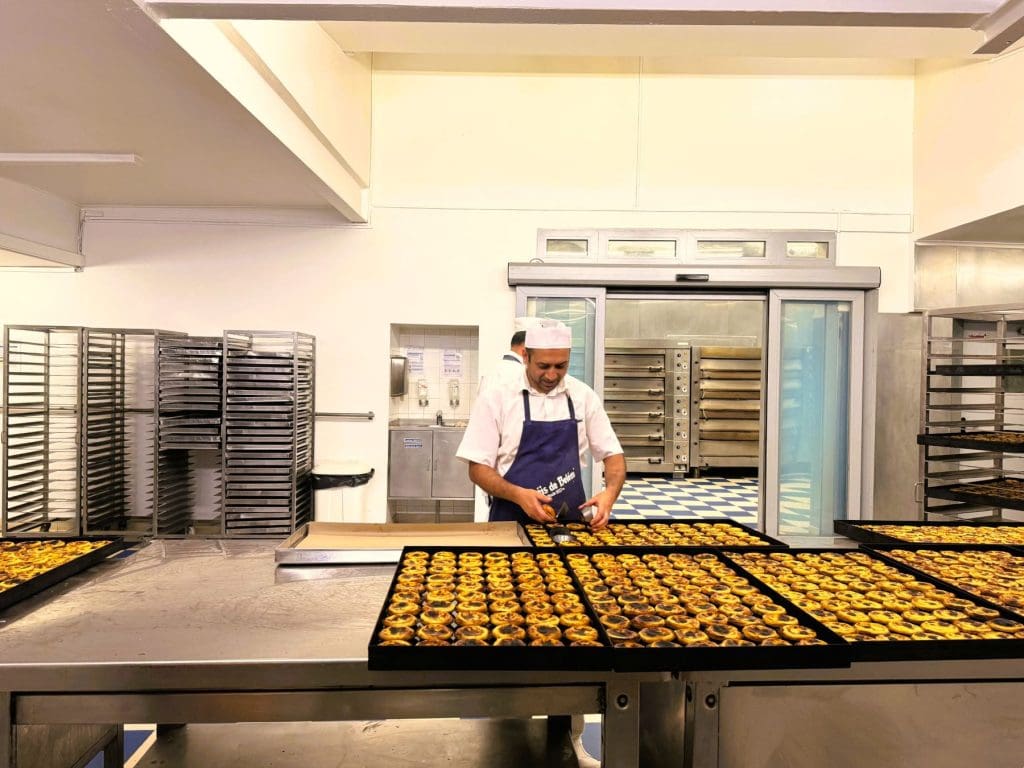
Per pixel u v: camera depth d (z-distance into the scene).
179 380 4.68
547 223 5.23
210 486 5.27
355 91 4.70
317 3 1.79
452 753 2.28
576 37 4.14
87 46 2.51
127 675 1.46
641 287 5.18
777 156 5.25
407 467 5.26
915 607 1.79
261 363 4.69
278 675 1.48
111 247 5.16
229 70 2.80
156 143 3.67
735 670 1.52
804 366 5.21
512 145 5.23
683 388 9.40
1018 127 4.25
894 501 5.16
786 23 1.85
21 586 1.81
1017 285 5.29
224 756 2.21
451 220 5.22
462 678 1.51
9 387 5.00
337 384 5.23
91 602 1.83
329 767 2.18
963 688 1.59
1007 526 2.88
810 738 1.56
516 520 2.75
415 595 1.82
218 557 2.25
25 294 5.16
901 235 5.25
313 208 5.18
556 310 5.14
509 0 1.75
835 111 5.25
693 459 9.42
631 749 1.55
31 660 1.46
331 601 1.85
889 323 5.14
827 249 5.22
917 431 5.15
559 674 1.54
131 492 5.21
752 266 5.12
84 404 4.62
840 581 2.01
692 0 1.76
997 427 4.36
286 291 5.21
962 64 4.72
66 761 1.92
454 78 5.21
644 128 5.24
